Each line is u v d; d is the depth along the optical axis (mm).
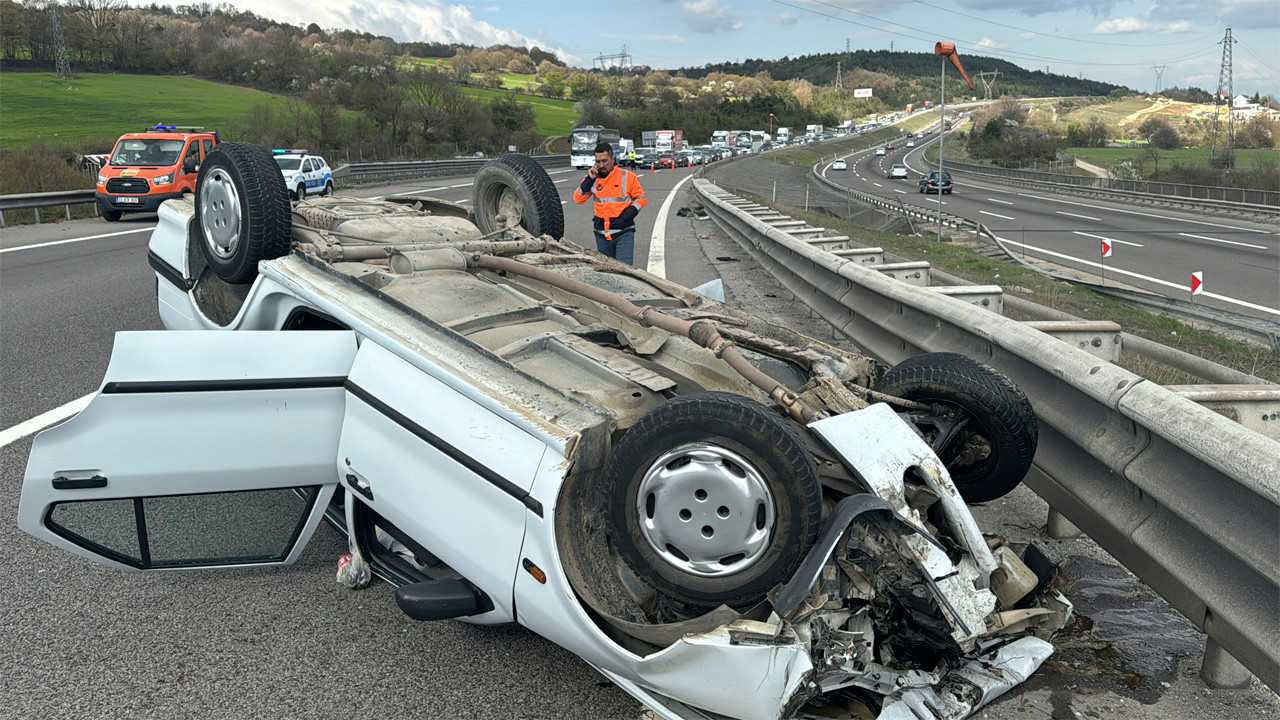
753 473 2650
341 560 3777
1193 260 21953
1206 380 5230
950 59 22000
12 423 5664
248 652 3277
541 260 4738
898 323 6234
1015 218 36125
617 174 8562
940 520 2906
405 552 3764
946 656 2912
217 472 3373
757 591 2701
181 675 3123
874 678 2711
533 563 2814
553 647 3330
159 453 3322
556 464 2793
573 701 3000
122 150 21047
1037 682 3051
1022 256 20078
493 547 2926
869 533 2760
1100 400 3324
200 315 4848
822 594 2695
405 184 38375
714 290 5113
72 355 7465
